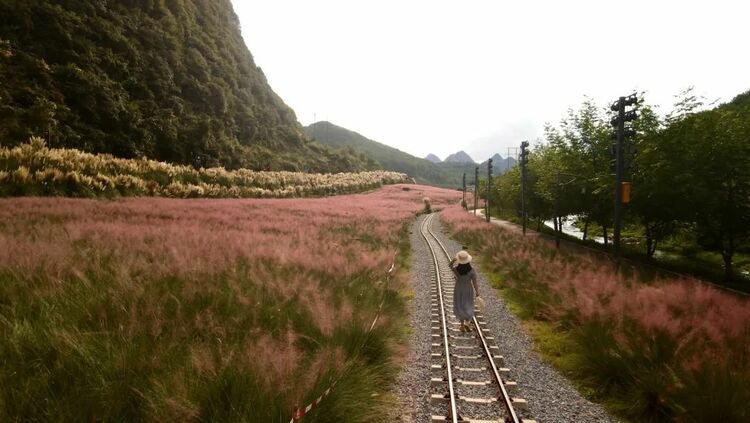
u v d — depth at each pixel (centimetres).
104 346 435
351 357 554
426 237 2750
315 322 607
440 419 488
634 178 1548
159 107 6919
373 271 1159
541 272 1261
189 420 351
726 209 1316
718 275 1455
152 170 3638
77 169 2711
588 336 680
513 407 529
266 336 499
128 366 400
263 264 987
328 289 810
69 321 496
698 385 491
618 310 756
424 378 617
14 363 397
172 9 9625
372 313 731
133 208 2134
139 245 1069
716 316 729
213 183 4325
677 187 1379
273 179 5569
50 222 1386
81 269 726
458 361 684
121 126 5534
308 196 5931
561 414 521
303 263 1078
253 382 396
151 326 496
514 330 877
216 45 11406
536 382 615
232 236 1435
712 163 1298
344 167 13625
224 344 494
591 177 2055
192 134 6769
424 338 802
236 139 9362
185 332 510
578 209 2255
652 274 1391
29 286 614
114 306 553
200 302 634
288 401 383
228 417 361
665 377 523
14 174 2245
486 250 1942
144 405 364
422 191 9969
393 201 6531
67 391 366
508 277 1357
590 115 2145
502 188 4934
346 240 1903
